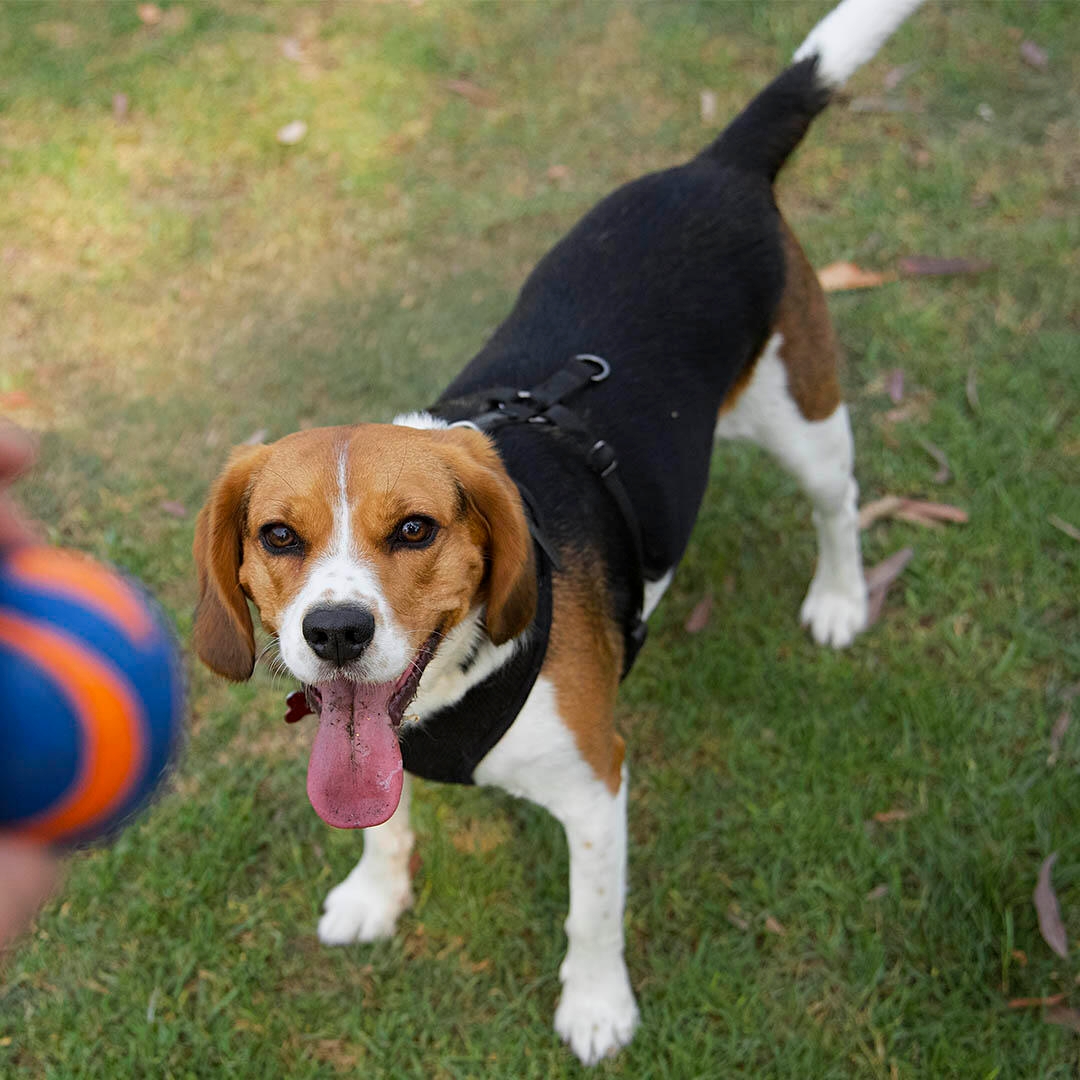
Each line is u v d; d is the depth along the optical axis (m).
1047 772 1.20
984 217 1.67
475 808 1.21
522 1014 1.11
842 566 1.29
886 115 1.83
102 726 0.72
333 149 1.85
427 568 0.91
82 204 1.77
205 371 1.56
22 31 2.05
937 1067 1.06
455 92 1.93
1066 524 1.33
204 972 1.13
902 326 1.54
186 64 1.99
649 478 1.06
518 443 1.02
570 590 0.99
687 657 1.30
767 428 1.21
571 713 0.99
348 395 1.52
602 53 1.98
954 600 1.31
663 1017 1.10
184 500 1.41
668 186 1.16
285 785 1.23
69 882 1.16
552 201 1.76
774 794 1.21
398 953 1.14
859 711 1.25
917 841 1.17
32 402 1.53
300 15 2.07
